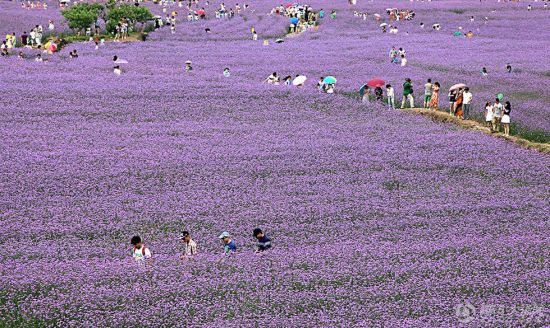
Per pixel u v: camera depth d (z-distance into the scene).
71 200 75.25
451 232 67.12
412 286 53.59
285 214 71.62
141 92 124.44
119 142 96.06
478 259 59.19
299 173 85.50
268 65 164.88
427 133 104.19
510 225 69.31
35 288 53.72
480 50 194.75
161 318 49.28
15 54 171.88
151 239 65.62
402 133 103.56
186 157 89.81
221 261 58.56
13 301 51.97
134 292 52.53
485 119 109.88
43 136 97.75
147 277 55.50
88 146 94.06
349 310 49.97
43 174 82.31
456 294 52.62
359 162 89.56
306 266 57.97
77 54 171.88
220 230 67.81
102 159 88.50
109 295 52.03
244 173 84.94
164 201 75.44
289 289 53.41
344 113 115.38
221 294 52.81
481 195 78.81
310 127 106.12
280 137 100.06
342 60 172.62
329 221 70.25
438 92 125.06
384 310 49.78
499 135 103.25
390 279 55.12
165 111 113.19
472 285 53.66
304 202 75.75
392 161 90.06
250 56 179.50
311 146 95.50
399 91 133.38
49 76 137.88
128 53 179.50
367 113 115.62
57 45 192.38
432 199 77.50
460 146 96.88
